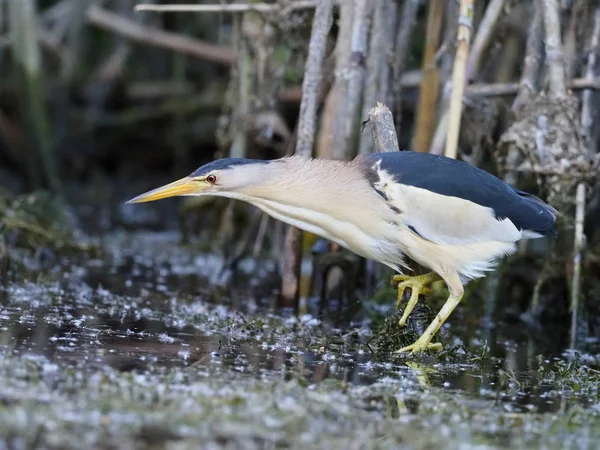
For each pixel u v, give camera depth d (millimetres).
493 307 11555
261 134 12867
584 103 11484
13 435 6000
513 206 9039
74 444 5918
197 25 19109
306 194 9000
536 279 12352
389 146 9352
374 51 11070
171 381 7270
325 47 10641
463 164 9164
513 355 9633
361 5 10781
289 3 11578
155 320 9641
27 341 8172
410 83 13625
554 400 7754
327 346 9086
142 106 19422
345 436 6395
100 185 19141
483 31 11461
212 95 19141
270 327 9750
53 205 15984
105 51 19781
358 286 11484
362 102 11016
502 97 12539
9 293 10359
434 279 9203
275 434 6324
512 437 6664
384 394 7441
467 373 8492
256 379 7543
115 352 8070
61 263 12695
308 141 10531
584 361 9680
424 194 8852
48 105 19000
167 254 14102
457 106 10164
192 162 19375
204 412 6621
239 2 12969
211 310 10531
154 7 11547
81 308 9906
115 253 13867
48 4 19391
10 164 18531
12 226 12719
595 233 13094
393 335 9156
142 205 18109
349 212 8969
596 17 11578
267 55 12648
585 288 11062
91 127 19250
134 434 6141
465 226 8875
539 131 10703
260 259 13992
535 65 11211
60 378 7105
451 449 6301
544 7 10875
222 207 14266
